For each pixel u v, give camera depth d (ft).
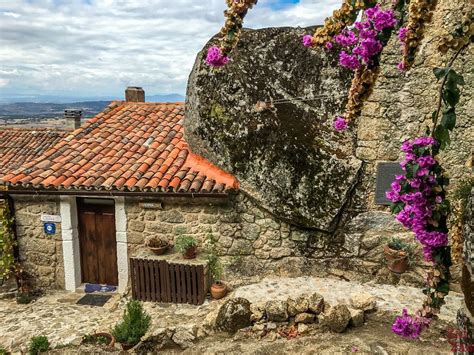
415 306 16.08
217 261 20.53
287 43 19.63
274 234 20.22
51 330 18.45
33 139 39.17
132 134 25.57
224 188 19.62
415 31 8.04
